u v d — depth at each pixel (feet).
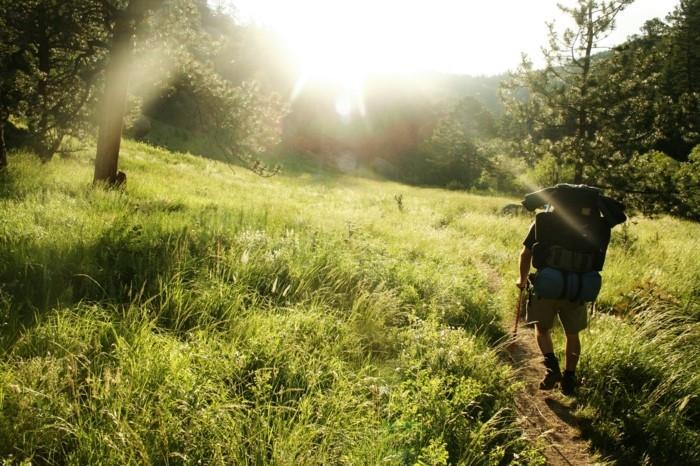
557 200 14.60
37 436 8.75
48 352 10.48
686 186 53.01
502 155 67.67
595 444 12.49
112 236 18.60
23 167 38.42
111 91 37.52
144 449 8.41
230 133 44.50
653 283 24.71
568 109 56.90
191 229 22.26
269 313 15.20
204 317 14.39
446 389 12.39
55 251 16.48
